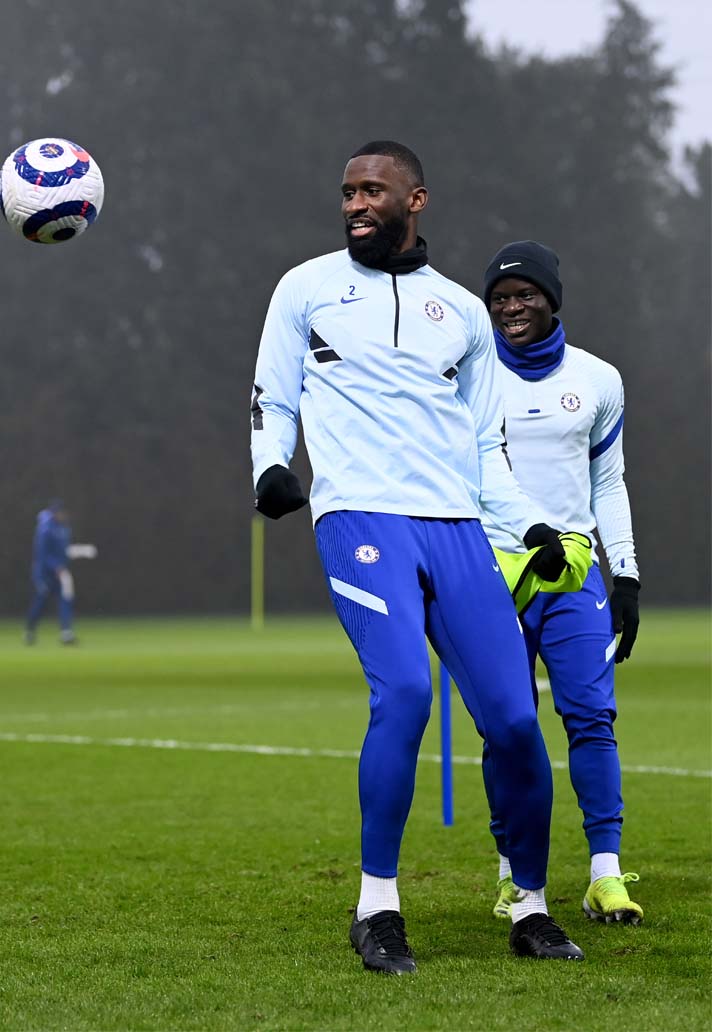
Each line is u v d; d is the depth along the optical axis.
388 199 17.42
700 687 60.22
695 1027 13.94
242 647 96.00
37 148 20.19
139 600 169.62
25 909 20.19
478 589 17.12
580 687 20.31
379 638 16.72
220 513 174.00
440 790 32.59
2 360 178.38
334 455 17.28
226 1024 14.23
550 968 16.44
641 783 32.75
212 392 184.12
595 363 21.70
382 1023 14.16
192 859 24.17
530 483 21.06
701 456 194.50
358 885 21.89
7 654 88.94
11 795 31.81
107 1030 14.15
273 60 189.88
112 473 170.75
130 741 42.22
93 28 187.62
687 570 191.38
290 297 17.78
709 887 21.44
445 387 17.52
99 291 182.62
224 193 186.88
